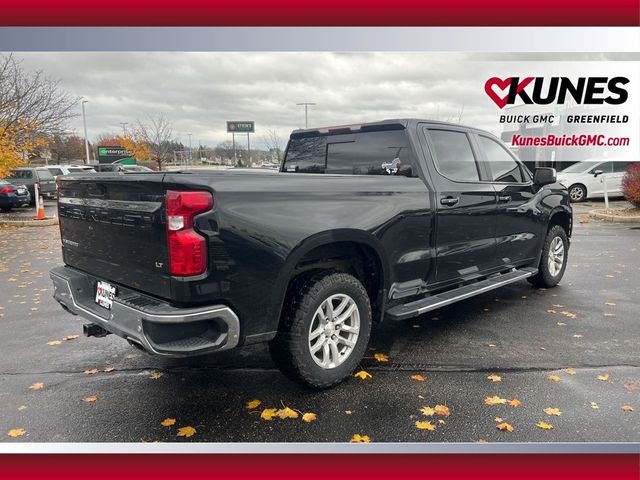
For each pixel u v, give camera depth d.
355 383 3.51
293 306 3.17
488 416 3.05
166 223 2.67
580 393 3.33
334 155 4.66
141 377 3.66
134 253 2.94
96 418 3.08
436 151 4.26
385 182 3.70
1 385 3.54
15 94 15.75
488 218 4.68
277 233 2.97
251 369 3.79
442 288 4.32
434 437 2.84
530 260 5.53
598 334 4.44
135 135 38.78
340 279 3.35
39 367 3.87
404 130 4.10
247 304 2.89
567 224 6.21
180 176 2.70
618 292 5.89
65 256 3.78
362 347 3.54
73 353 4.15
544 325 4.70
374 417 3.05
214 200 2.71
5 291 6.30
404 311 3.81
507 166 5.18
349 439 2.83
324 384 3.34
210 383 3.54
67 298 3.48
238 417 3.07
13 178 20.33
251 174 2.94
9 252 9.41
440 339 4.36
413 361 3.88
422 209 3.92
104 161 40.69
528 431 2.89
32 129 16.47
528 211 5.30
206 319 2.71
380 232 3.58
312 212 3.16
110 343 4.38
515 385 3.46
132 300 2.86
